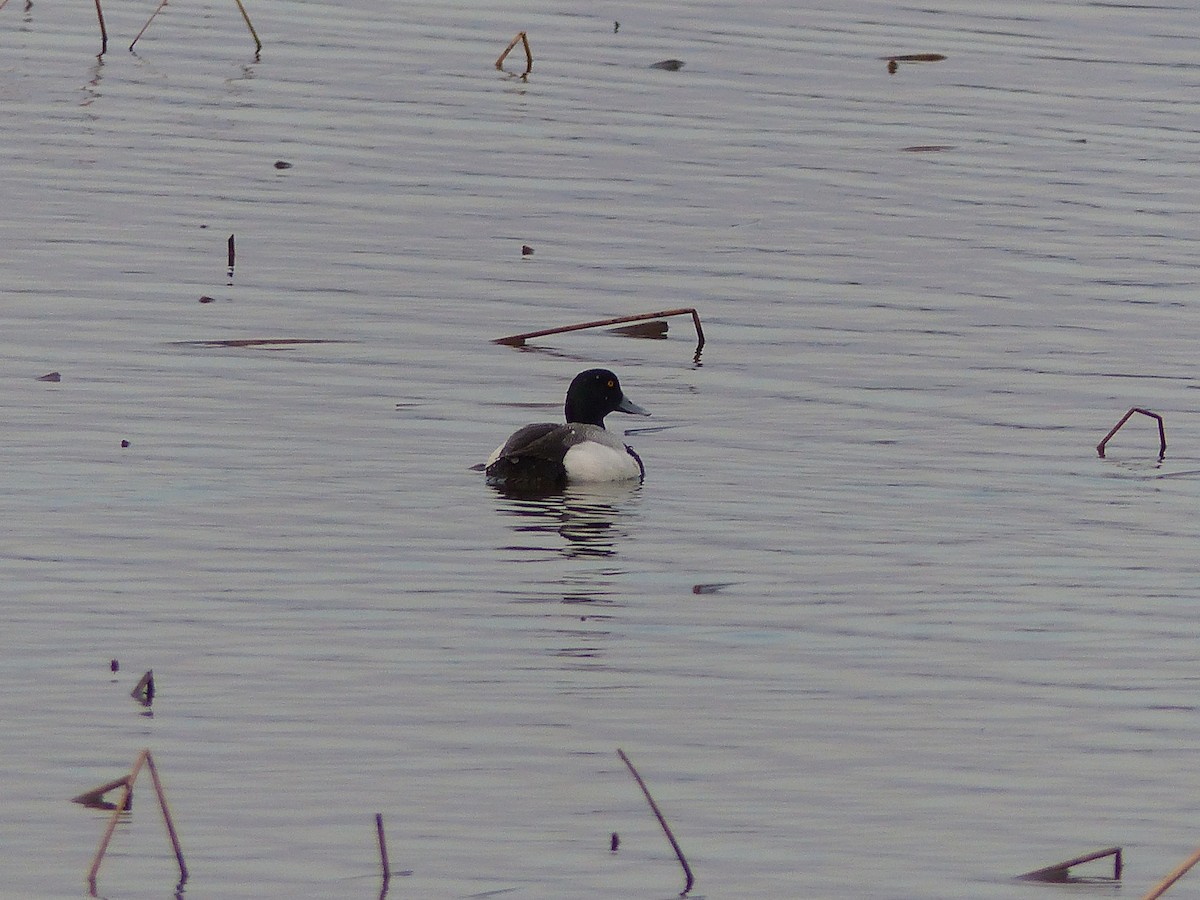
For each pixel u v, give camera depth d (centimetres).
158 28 3616
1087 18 3909
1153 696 1305
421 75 3369
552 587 1495
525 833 1070
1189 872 1045
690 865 1037
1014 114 3275
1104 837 1088
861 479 1814
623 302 2395
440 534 1612
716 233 2672
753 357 2217
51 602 1411
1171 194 2919
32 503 1633
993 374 2177
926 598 1495
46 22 3619
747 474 1822
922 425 1995
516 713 1244
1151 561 1603
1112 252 2656
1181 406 2086
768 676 1324
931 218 2772
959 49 3634
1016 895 1012
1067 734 1237
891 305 2416
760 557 1584
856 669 1343
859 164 2997
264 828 1066
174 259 2455
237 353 2125
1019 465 1875
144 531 1578
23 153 2850
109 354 2092
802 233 2688
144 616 1393
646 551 1591
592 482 1764
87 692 1248
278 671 1300
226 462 1775
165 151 2911
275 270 2438
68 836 1048
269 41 3556
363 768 1148
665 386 2109
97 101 3136
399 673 1305
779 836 1077
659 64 3478
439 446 1867
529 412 1991
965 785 1153
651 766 1167
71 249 2466
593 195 2814
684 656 1357
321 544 1570
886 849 1062
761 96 3316
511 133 3072
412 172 2873
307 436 1869
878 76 3456
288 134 3023
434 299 2367
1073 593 1518
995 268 2573
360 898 988
